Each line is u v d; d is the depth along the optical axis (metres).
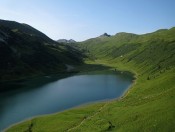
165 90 99.62
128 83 183.25
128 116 76.94
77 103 122.62
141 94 113.81
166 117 67.25
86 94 145.00
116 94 143.62
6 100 128.62
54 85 176.38
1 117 100.81
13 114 105.00
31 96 139.12
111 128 72.88
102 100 128.25
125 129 69.12
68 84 181.25
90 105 115.81
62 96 139.62
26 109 112.50
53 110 110.62
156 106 76.88
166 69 172.88
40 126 87.75
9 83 178.88
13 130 86.25
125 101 107.19
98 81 195.50
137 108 82.62
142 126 67.50
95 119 83.56
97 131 72.31
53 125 87.12
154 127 65.12
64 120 91.50
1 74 190.62
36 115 103.44
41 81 193.50
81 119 90.62
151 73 197.00
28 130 85.06
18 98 133.62
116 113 84.88
